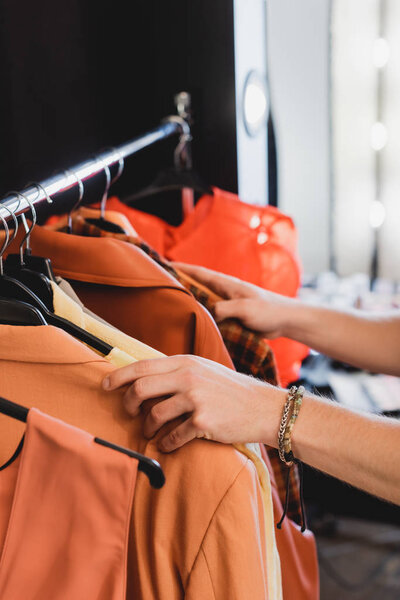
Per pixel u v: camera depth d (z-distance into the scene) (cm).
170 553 51
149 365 51
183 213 123
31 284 57
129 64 138
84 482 46
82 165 75
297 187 200
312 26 188
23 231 70
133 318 67
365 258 206
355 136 197
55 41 128
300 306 87
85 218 81
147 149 138
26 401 54
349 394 150
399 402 146
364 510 169
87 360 52
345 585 152
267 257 115
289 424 55
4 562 49
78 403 53
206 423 50
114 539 47
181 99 121
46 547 49
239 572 48
